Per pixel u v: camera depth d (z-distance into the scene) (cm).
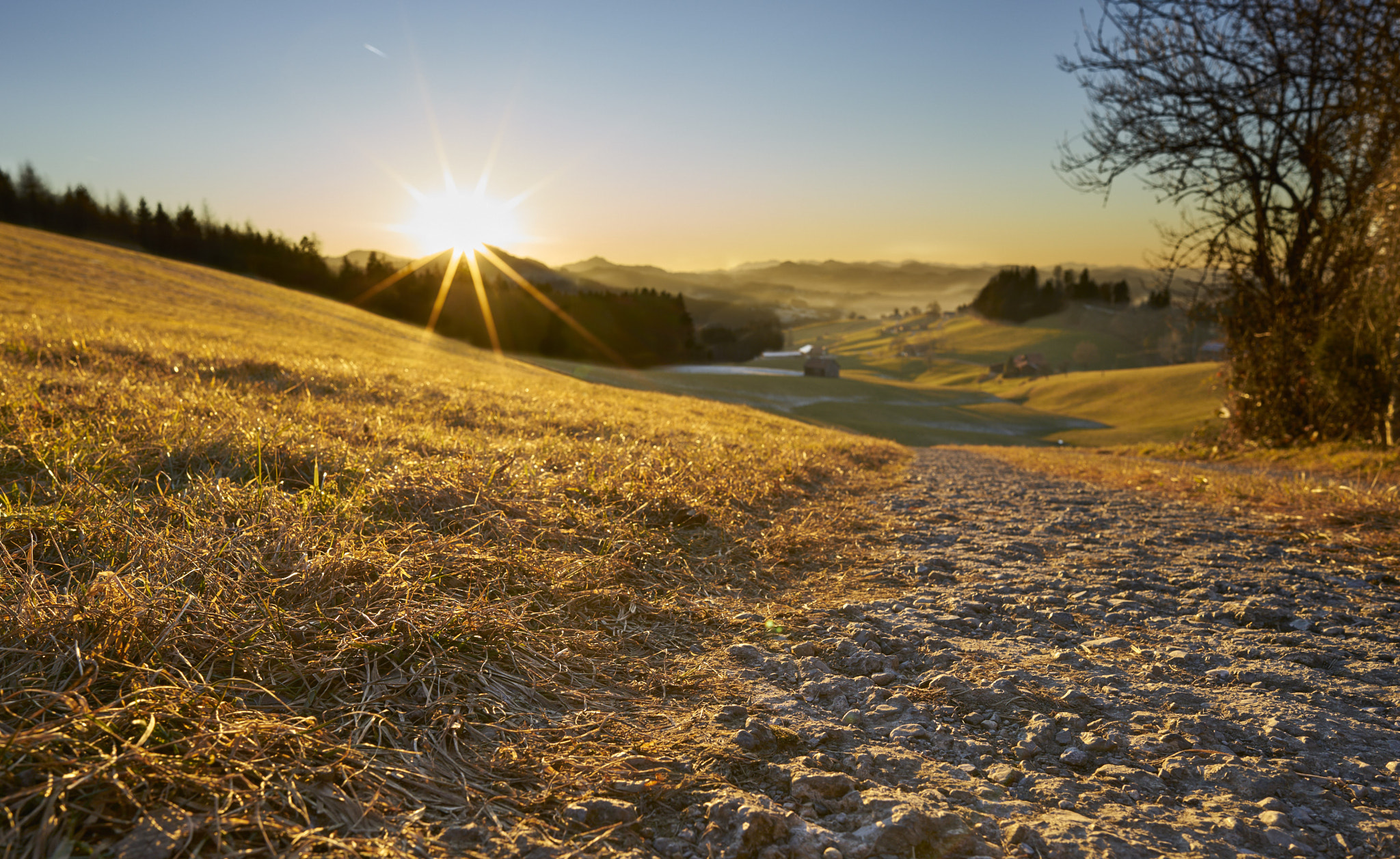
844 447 1423
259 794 171
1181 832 193
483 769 203
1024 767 230
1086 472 1239
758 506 645
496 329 11300
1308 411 1667
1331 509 699
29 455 387
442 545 359
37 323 1214
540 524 434
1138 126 1694
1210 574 491
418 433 652
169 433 463
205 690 205
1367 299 1463
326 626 258
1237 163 1661
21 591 239
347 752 195
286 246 12462
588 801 192
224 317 3731
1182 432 7950
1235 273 1745
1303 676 308
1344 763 234
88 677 200
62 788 157
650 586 389
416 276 12162
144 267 5512
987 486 1009
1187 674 314
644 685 277
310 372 1076
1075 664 323
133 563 271
